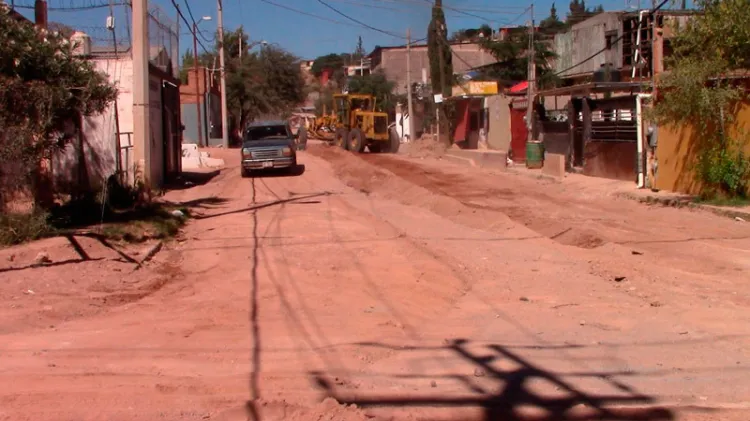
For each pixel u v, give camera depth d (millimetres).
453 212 17922
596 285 10164
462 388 5891
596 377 6211
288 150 28703
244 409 5184
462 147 44750
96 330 7723
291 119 76062
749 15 15164
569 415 5258
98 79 13336
